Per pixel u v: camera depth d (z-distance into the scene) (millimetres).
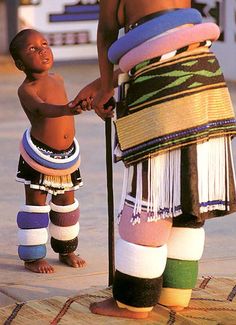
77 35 25344
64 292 8586
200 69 7008
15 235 10555
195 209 7008
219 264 9500
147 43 6930
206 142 7051
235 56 21953
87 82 22125
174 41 6887
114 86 7586
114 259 8016
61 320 7379
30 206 9102
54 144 8945
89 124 17297
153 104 6949
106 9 7270
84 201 12000
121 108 7195
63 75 23328
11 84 21781
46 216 9195
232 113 7230
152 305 7348
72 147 9117
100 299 7812
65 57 25297
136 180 7098
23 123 17391
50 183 9016
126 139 7078
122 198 7266
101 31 7379
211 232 10680
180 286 7574
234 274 9156
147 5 7051
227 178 7199
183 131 6918
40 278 9023
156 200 7039
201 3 22672
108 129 7719
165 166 7012
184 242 7477
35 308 7656
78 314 7504
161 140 6898
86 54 25516
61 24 25219
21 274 9156
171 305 7645
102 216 11336
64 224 9258
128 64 7047
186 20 6980
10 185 12922
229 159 7230
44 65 8820
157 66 6949
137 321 7348
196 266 7629
